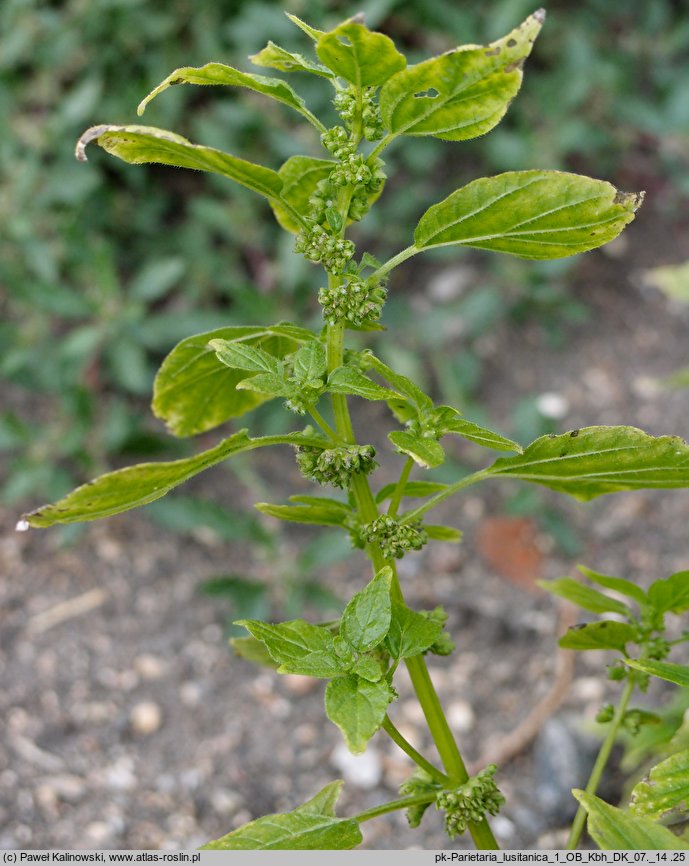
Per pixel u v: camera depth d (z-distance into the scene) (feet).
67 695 1.48
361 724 0.80
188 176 2.05
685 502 1.75
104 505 0.84
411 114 0.85
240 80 0.85
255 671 1.52
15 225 1.76
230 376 0.97
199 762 1.40
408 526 0.90
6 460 1.81
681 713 1.11
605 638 0.99
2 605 1.60
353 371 0.86
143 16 1.93
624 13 2.27
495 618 1.58
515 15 2.02
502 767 1.36
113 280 1.72
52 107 1.95
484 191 0.84
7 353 1.78
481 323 1.89
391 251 2.04
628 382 1.93
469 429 0.85
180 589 1.64
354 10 1.90
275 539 1.60
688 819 0.96
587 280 2.12
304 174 0.91
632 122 2.09
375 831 1.31
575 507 1.75
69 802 1.34
